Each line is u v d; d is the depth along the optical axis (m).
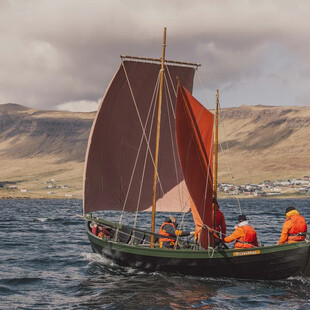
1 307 15.01
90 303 15.38
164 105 23.89
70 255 26.45
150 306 14.85
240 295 15.99
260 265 17.69
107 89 22.39
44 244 32.09
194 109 17.64
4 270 21.61
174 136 24.14
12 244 31.95
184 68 24.02
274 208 131.50
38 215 77.44
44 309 14.76
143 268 19.83
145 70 23.28
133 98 23.33
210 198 18.17
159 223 53.78
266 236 36.78
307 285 17.36
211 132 18.44
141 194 24.00
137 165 23.86
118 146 23.38
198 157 17.72
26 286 18.16
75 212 94.50
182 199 24.12
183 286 17.42
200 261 18.17
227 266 17.94
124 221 60.72
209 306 14.74
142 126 23.64
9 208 119.38
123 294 16.44
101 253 22.31
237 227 18.33
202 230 17.75
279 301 15.25
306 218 67.06
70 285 18.17
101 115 22.55
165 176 24.05
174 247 19.44
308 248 17.14
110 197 23.50
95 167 22.81
